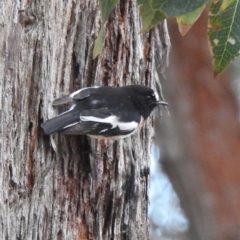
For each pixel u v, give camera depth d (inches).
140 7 243.0
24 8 345.4
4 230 328.2
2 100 331.6
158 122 657.0
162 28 454.0
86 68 380.2
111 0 236.7
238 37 246.8
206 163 646.5
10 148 333.1
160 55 450.9
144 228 411.8
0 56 332.2
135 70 413.1
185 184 652.1
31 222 341.1
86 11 378.9
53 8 358.6
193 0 221.3
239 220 634.8
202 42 667.4
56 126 331.6
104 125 349.1
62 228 357.7
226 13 246.4
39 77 348.5
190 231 657.6
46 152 348.8
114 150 390.0
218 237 635.5
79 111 344.5
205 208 642.8
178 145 653.3
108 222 386.3
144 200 416.2
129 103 378.9
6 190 330.6
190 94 660.1
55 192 354.0
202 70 665.6
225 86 673.0
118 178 391.2
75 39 374.0
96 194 378.9
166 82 658.8
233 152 649.6
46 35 353.1
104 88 372.8
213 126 656.4
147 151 424.5
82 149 369.4
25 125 339.9
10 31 337.4
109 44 397.4
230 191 640.4
